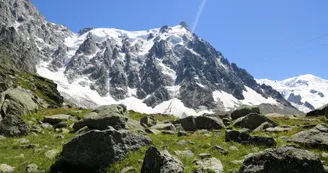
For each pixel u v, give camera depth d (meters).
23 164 20.34
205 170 17.02
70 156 19.70
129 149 20.09
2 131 32.09
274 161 14.44
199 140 26.83
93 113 35.00
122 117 32.56
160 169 15.98
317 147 21.30
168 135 31.73
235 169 17.25
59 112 53.25
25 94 50.22
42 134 34.06
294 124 36.25
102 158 19.23
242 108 43.50
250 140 23.27
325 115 43.62
